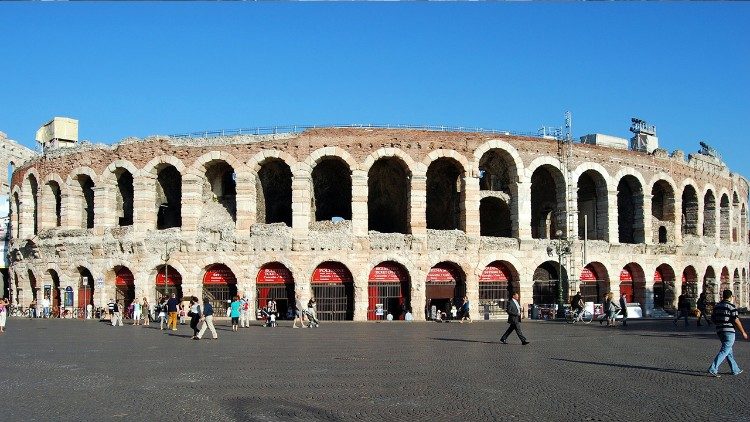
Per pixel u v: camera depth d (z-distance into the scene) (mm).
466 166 55688
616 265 59906
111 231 57375
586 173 62125
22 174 66938
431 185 63469
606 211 60438
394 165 59719
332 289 54125
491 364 24219
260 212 59156
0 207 82812
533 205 65562
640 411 15820
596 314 56906
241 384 19875
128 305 58188
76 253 58938
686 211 69125
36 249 61906
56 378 21266
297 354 27984
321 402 16984
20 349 30781
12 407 16531
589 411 15812
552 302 58656
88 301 59812
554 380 20328
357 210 54094
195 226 55188
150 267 55656
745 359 25625
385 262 54375
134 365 24453
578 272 57750
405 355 27344
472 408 16156
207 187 57625
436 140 55406
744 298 78938
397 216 63406
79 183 61062
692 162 67750
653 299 62344
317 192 62312
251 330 43156
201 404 16781
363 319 53000
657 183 65438
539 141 57938
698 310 48094
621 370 22531
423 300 53844
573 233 58062
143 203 56531
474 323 50031
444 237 54656
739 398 17406
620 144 72688
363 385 19562
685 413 15617
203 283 55219
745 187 80875
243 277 53906
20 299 65562
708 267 69688
